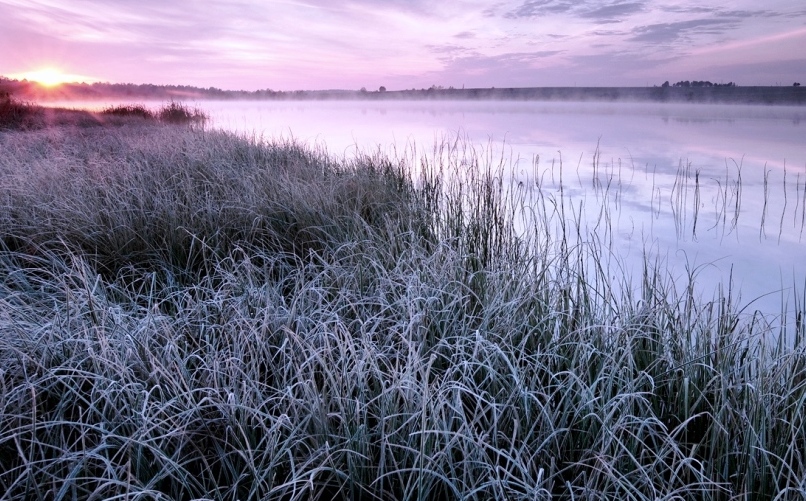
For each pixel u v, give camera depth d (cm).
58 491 179
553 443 211
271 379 258
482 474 193
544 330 278
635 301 336
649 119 3781
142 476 188
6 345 237
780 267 520
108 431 186
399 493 196
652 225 674
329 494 198
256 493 179
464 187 652
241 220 470
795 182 991
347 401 216
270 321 279
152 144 869
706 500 188
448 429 206
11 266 367
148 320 262
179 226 419
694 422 233
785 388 240
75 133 1148
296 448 204
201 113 2214
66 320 266
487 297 312
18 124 1294
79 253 393
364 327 257
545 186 919
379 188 604
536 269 362
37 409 214
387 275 344
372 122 3288
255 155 829
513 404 220
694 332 304
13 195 510
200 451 194
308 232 449
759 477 196
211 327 275
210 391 217
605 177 1036
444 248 413
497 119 3878
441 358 268
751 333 280
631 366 236
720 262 535
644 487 194
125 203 459
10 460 198
